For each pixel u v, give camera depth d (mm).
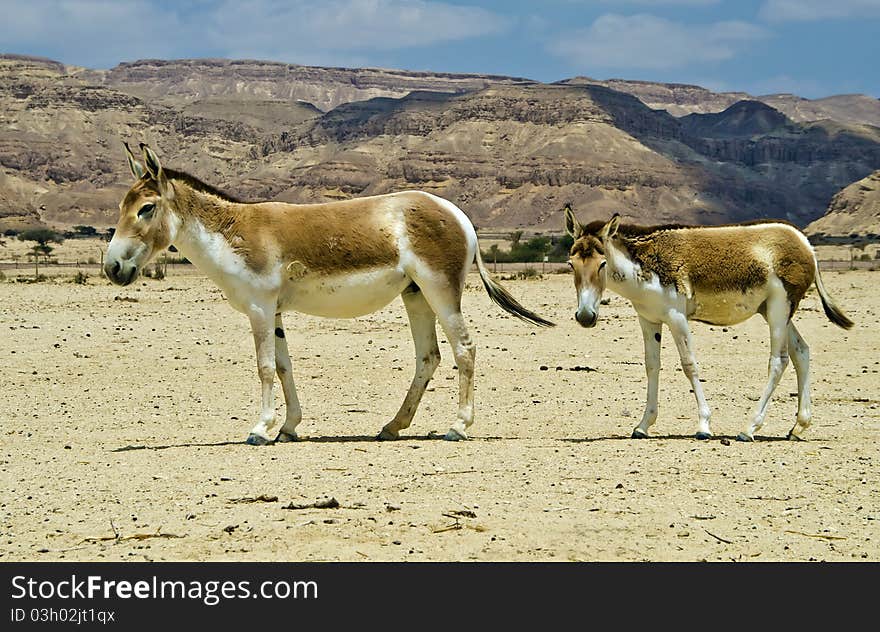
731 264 16672
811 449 15883
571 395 22562
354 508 12094
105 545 10898
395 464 14469
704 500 12562
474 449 15664
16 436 17359
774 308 16797
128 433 17703
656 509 12117
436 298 16422
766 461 14820
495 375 25547
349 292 16312
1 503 12469
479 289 61375
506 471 14023
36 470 14281
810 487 13281
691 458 14969
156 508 12141
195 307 44938
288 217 16328
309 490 12930
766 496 12805
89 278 72562
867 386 24109
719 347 31297
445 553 10625
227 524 11469
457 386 23688
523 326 37531
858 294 57500
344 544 10867
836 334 34969
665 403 21516
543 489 12992
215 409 20406
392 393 22734
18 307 43750
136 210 15641
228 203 16250
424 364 17000
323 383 24109
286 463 14570
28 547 10852
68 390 22734
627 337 34125
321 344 31484
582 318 16062
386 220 16328
